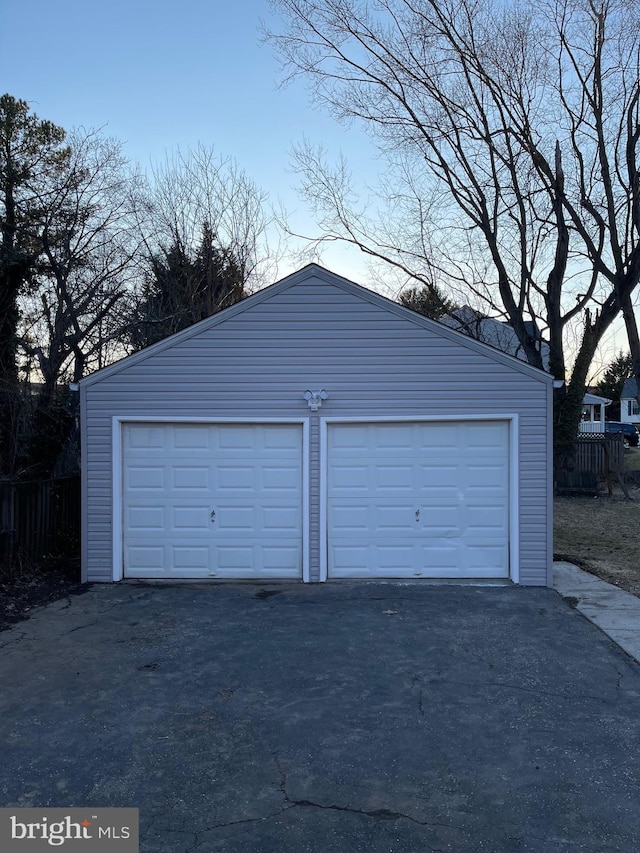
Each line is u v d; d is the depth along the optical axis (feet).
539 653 23.30
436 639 24.81
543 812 13.48
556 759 15.71
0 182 55.77
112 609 29.09
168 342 34.55
